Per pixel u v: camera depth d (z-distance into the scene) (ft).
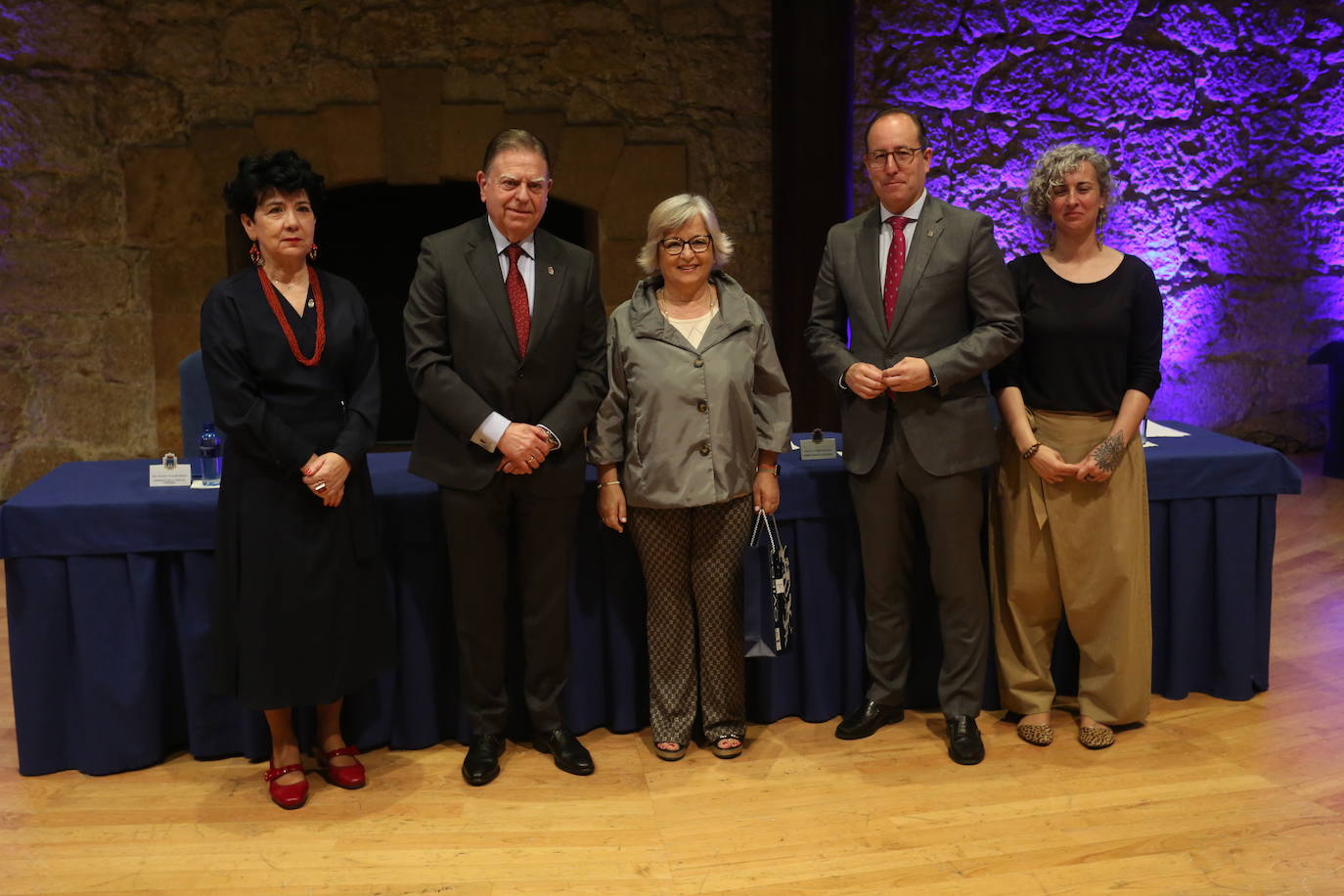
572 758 9.04
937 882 7.34
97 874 7.56
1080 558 9.23
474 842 7.96
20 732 9.00
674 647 9.12
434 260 8.39
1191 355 20.42
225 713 9.32
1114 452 8.94
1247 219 20.21
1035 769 8.99
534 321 8.33
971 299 8.91
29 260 16.98
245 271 8.30
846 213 17.85
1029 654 9.59
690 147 18.37
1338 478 19.51
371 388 8.54
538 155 8.27
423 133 17.65
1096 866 7.50
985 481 9.95
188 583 9.04
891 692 9.67
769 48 18.30
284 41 17.15
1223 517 10.04
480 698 9.02
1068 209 8.96
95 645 8.91
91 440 17.58
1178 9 19.24
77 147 16.89
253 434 7.89
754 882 7.38
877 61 18.47
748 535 9.05
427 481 9.59
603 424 8.81
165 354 17.54
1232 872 7.39
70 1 16.53
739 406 8.64
